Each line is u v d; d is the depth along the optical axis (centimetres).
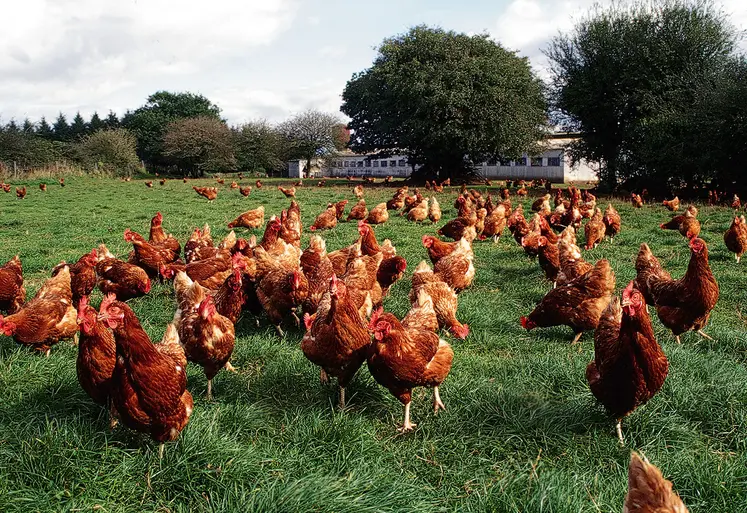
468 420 199
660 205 867
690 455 180
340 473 177
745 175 993
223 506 160
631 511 116
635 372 182
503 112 1373
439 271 307
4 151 1914
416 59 1417
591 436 191
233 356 245
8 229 590
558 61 1230
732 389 205
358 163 3103
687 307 253
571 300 257
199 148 2430
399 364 193
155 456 177
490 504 162
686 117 973
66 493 166
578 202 711
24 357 235
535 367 228
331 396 216
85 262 292
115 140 2323
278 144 2645
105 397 191
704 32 1058
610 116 1188
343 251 326
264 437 191
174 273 305
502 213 503
